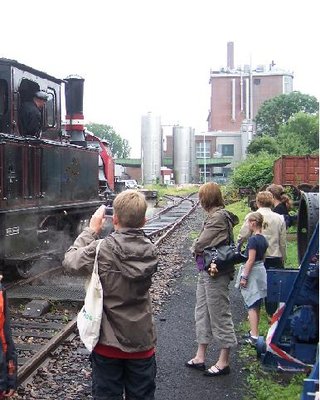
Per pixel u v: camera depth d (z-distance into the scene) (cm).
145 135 6069
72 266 280
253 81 7419
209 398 396
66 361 460
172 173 6381
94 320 273
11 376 278
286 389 396
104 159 1270
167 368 455
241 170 2522
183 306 661
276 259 543
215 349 502
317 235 389
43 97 775
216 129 7188
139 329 278
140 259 275
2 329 274
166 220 1911
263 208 552
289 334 422
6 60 725
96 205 1030
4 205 677
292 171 1747
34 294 660
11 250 702
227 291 436
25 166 734
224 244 430
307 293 400
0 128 735
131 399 284
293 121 3881
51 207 803
